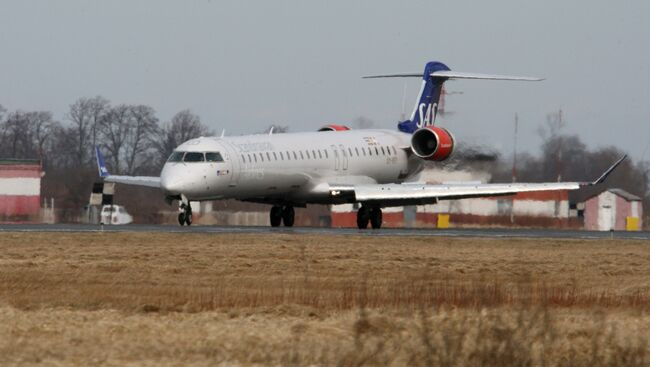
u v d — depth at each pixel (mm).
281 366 59312
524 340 63438
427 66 198500
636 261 119250
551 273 106500
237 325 70750
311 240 134625
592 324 73312
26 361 59188
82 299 82250
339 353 62156
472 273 104562
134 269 101938
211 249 120188
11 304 78875
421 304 73312
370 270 104625
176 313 75562
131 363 59125
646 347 66188
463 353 62156
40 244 124438
